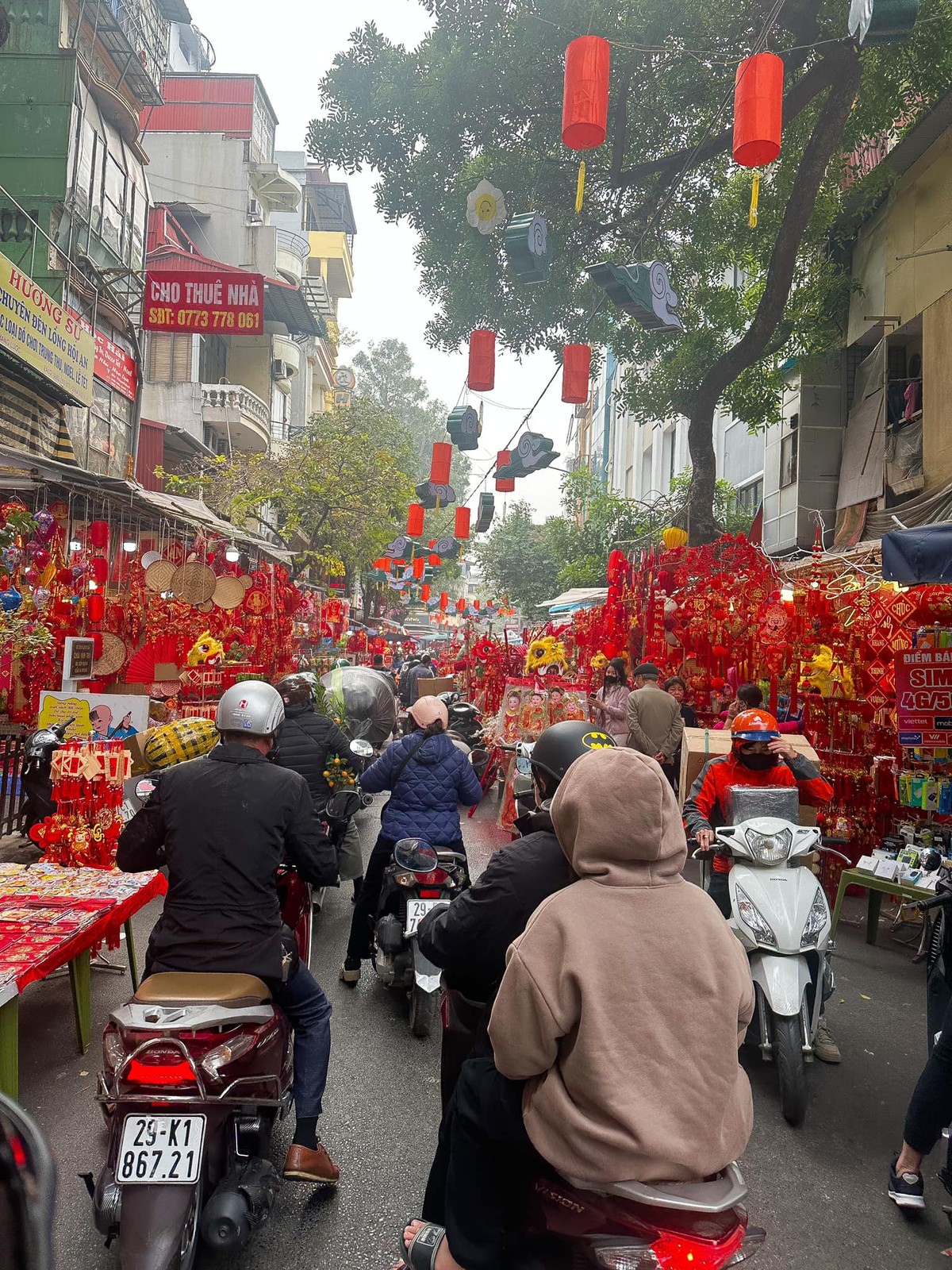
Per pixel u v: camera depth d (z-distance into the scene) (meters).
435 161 15.30
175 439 25.42
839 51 12.25
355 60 15.11
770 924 4.50
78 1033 4.56
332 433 29.20
